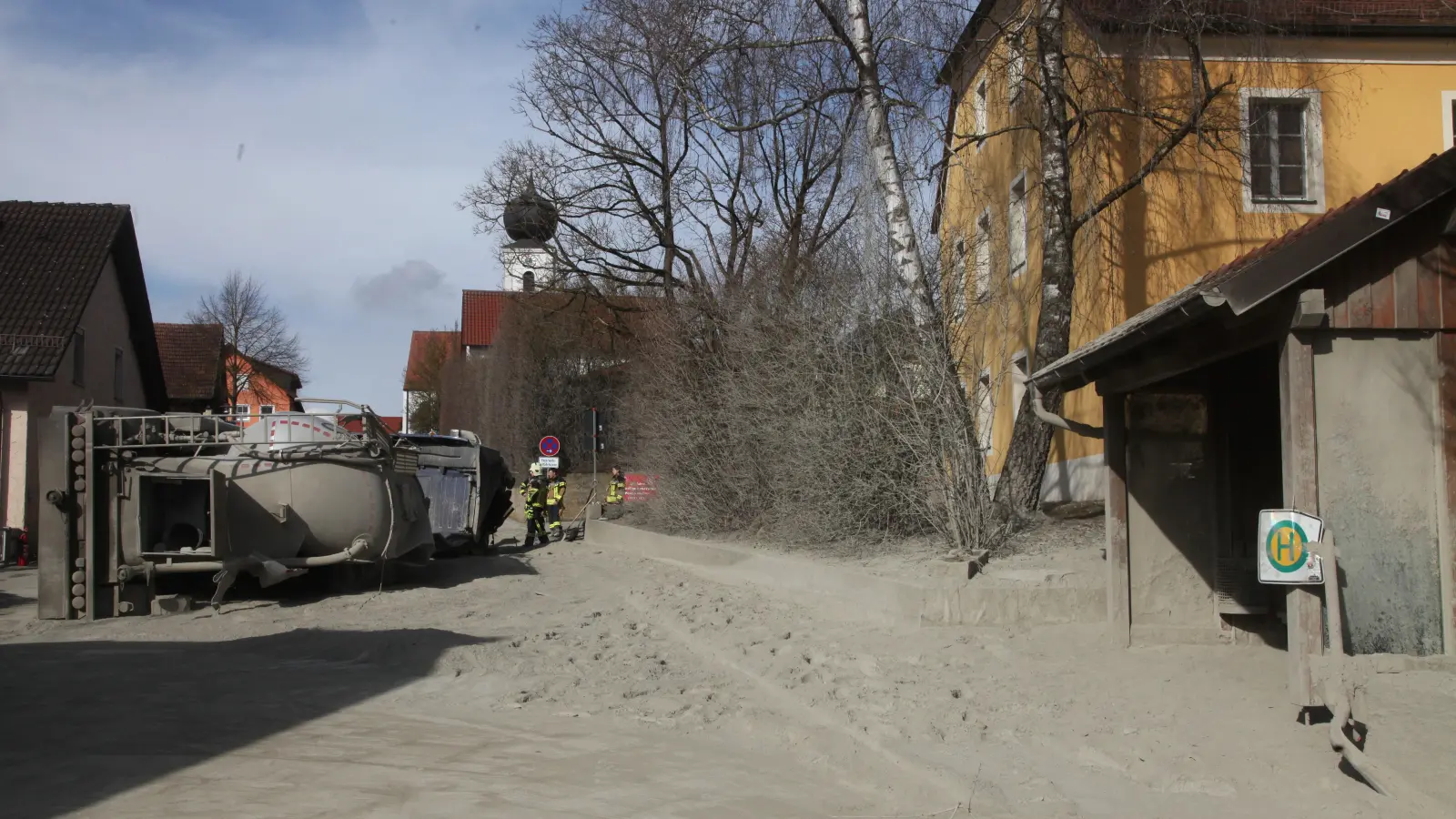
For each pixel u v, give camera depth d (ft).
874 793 19.67
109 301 115.55
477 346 255.70
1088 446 64.64
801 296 58.75
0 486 92.22
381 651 32.07
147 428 42.78
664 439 73.51
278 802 17.70
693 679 29.17
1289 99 64.39
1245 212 63.05
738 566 54.08
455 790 18.72
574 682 28.48
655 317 79.71
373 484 46.98
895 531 50.55
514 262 97.96
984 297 52.49
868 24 55.47
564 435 170.09
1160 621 30.63
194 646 34.60
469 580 54.95
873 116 54.75
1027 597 33.63
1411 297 22.82
